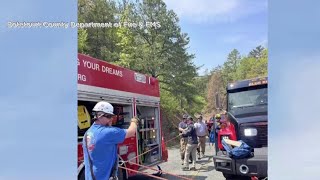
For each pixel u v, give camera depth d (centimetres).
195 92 2323
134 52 1892
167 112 2206
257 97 737
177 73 2077
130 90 745
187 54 2095
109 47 1892
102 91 607
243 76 3712
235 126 700
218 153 704
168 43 2019
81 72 541
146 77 859
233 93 764
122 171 644
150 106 873
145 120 871
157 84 941
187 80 2172
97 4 1823
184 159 973
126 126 732
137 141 734
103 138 355
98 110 370
